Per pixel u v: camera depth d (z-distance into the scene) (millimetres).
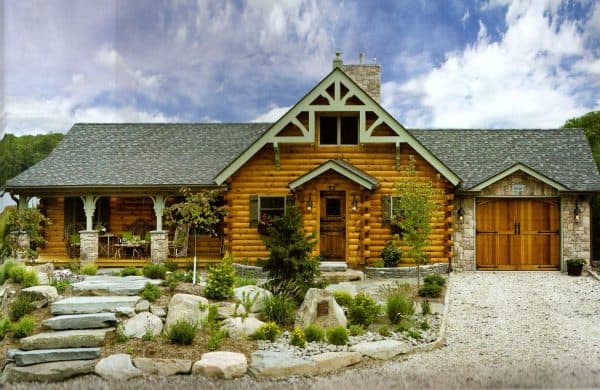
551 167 17375
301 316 9875
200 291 10484
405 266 15922
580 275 15688
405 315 10516
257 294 10391
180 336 8766
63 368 8047
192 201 13797
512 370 8156
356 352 8773
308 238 11453
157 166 18125
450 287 13781
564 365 8352
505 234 16656
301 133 16312
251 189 16531
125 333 8945
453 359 8742
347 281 14750
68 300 9953
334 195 16344
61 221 18219
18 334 8852
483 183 16172
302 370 8109
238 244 16484
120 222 18344
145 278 11930
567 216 16422
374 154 16406
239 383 7715
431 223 16234
